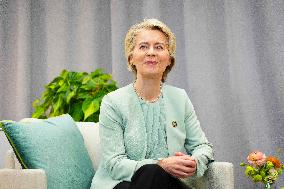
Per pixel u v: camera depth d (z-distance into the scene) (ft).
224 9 10.33
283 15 9.93
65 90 8.72
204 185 5.03
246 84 9.94
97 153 6.29
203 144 5.44
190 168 4.69
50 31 10.98
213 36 10.29
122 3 10.66
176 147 5.35
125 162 4.85
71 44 10.91
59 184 5.00
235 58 10.09
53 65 10.88
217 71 10.17
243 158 9.74
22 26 10.95
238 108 9.93
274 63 9.83
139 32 5.51
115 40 10.53
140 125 5.34
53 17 11.02
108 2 10.94
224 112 10.00
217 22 10.33
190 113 5.68
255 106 9.82
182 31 10.52
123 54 10.50
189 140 5.58
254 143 9.71
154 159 5.00
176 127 5.44
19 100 10.72
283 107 9.64
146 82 5.46
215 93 10.11
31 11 11.03
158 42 5.40
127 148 5.28
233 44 10.14
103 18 10.92
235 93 10.00
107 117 5.34
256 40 10.03
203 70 10.22
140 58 5.39
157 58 5.36
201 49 10.30
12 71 10.96
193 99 10.19
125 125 5.38
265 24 10.02
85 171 5.56
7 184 4.51
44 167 5.00
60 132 5.67
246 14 10.16
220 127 9.97
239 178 9.71
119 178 4.91
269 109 9.75
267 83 9.83
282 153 9.53
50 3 11.06
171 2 10.61
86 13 10.93
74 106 8.77
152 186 4.28
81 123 6.59
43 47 10.96
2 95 10.89
